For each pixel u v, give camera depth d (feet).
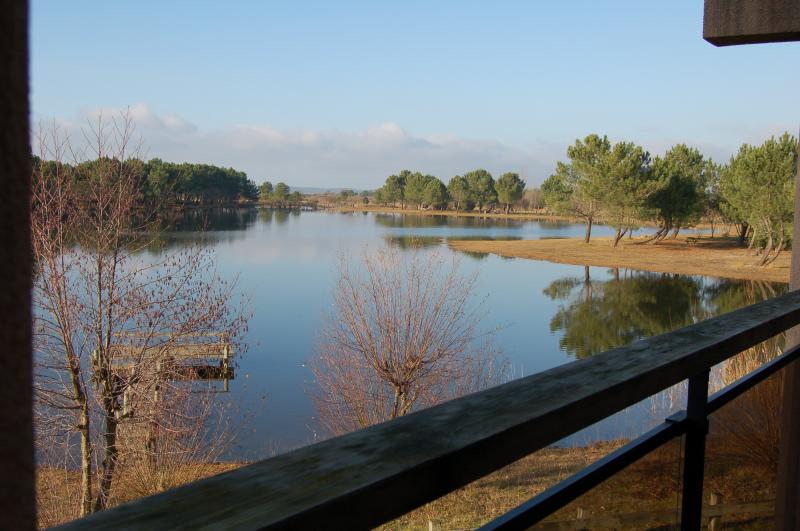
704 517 4.42
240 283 103.04
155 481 27.48
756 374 4.93
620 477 3.37
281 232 219.41
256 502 1.61
